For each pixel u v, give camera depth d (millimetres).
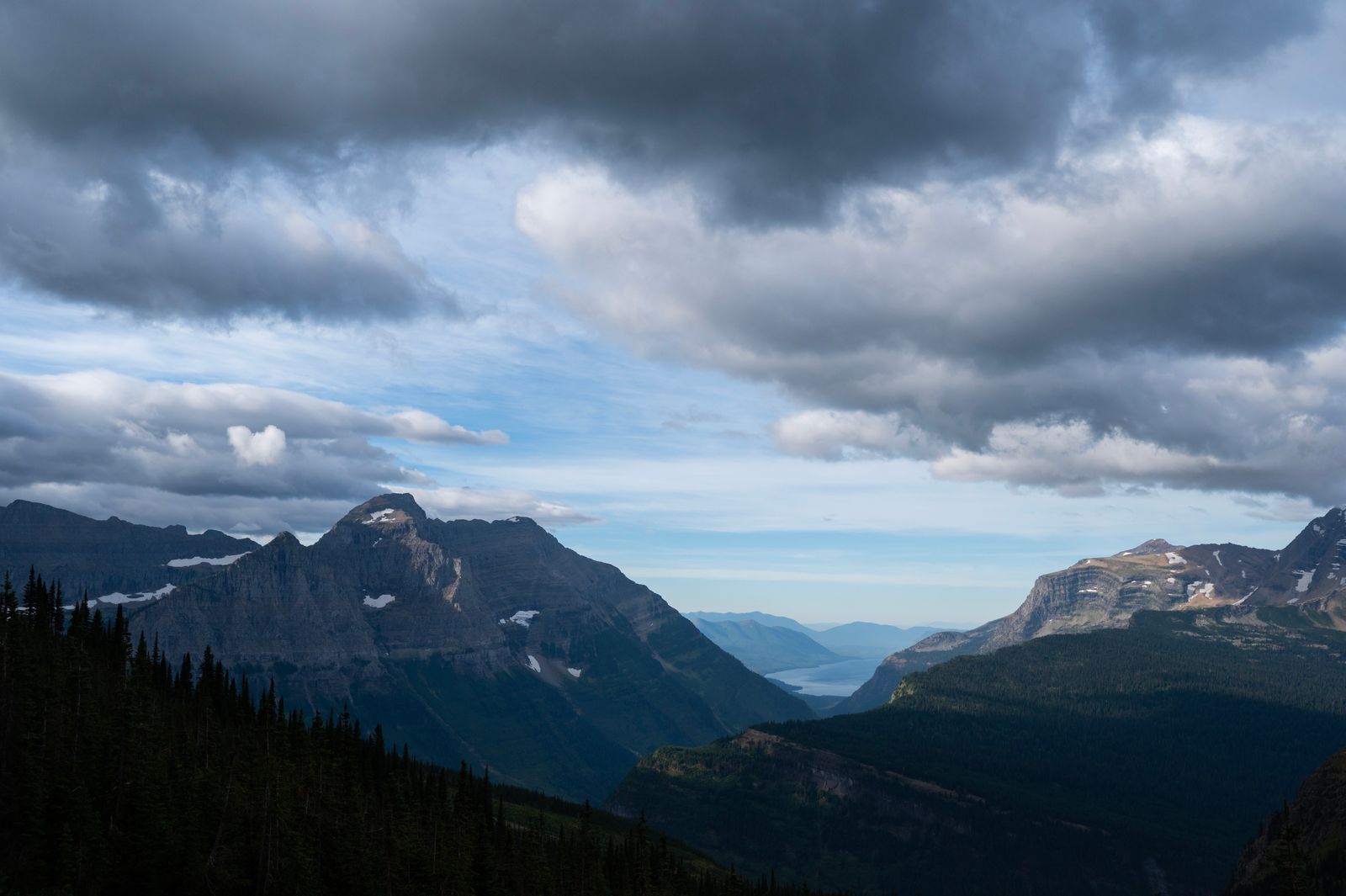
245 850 196375
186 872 183125
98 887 173250
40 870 169500
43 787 177875
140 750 195750
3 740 187000
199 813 192500
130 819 186375
